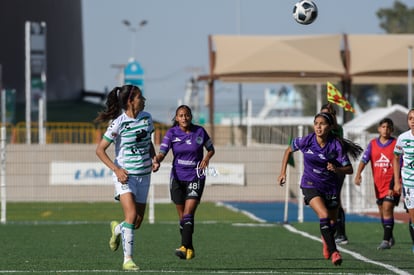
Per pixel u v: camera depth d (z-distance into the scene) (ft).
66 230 170.60
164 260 109.50
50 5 539.29
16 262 106.73
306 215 219.00
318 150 99.40
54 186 261.44
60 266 100.12
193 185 104.78
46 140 280.92
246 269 97.40
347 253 122.93
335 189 101.35
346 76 389.39
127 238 92.22
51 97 528.63
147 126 92.43
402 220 195.42
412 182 114.11
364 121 231.91
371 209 220.64
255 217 209.67
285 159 102.53
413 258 114.73
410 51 382.01
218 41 397.60
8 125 295.28
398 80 391.86
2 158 190.39
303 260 109.91
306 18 114.93
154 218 209.15
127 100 91.81
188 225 103.35
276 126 279.08
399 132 231.30
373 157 131.95
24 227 178.50
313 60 391.24
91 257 114.83
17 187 260.21
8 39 506.48
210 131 350.84
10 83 505.66
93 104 546.26
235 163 265.75
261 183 265.13
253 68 389.60
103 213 222.48
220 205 251.39
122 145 92.17
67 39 562.66
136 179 92.68
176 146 105.60
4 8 503.61
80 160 264.72
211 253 121.70
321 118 98.68
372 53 393.50
